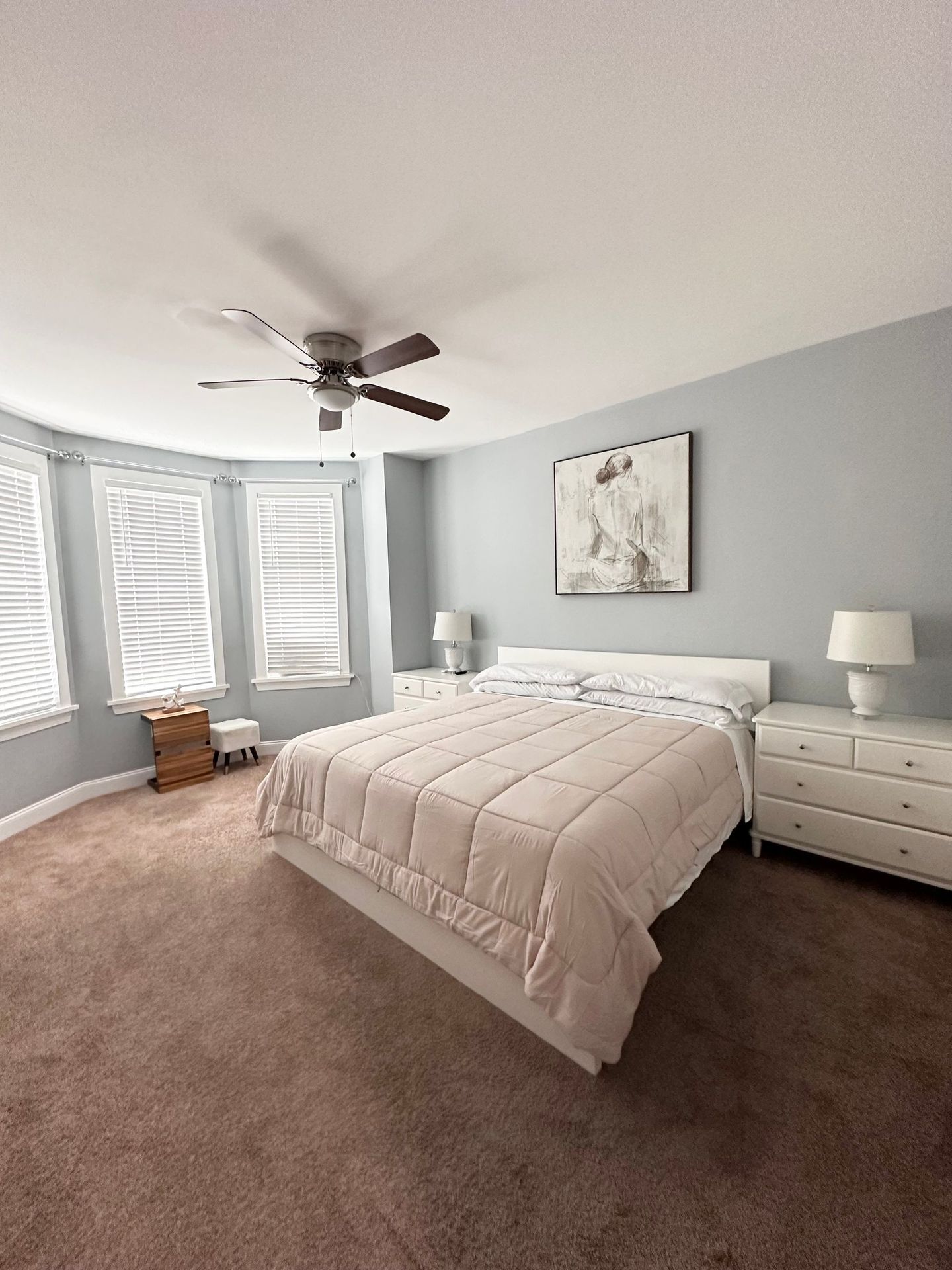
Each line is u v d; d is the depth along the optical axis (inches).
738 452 116.6
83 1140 52.5
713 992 70.2
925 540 98.0
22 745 128.4
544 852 61.9
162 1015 68.7
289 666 184.1
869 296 87.0
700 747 92.2
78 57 43.5
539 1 40.8
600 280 78.9
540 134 52.7
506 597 165.2
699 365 112.0
